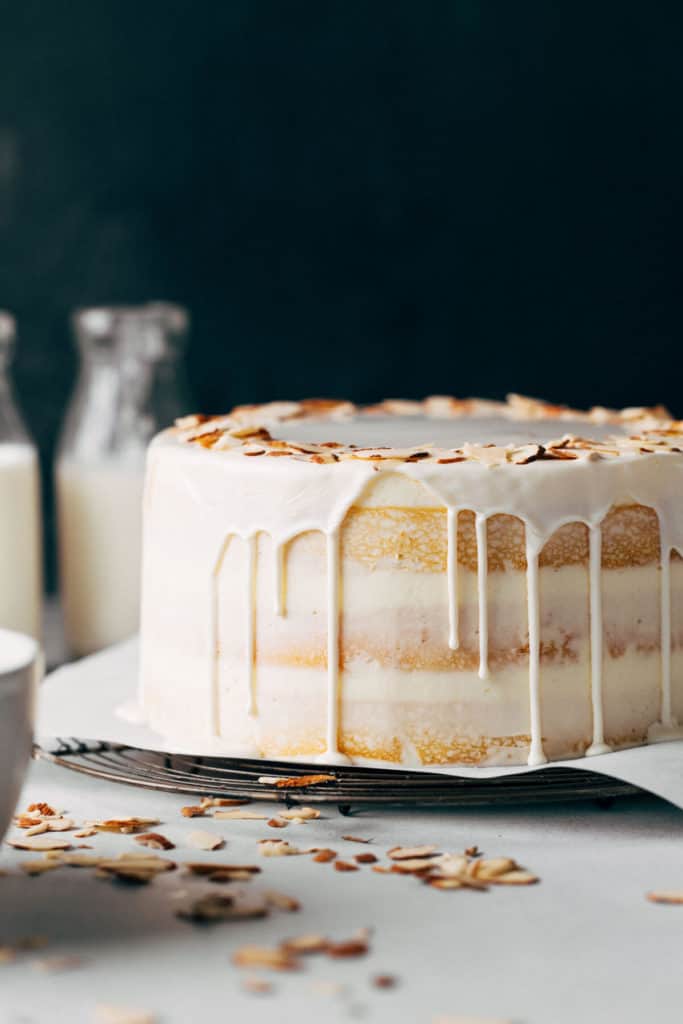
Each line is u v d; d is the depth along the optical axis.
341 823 0.80
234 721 0.81
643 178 1.44
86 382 1.14
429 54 1.41
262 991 0.67
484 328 1.45
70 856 0.76
